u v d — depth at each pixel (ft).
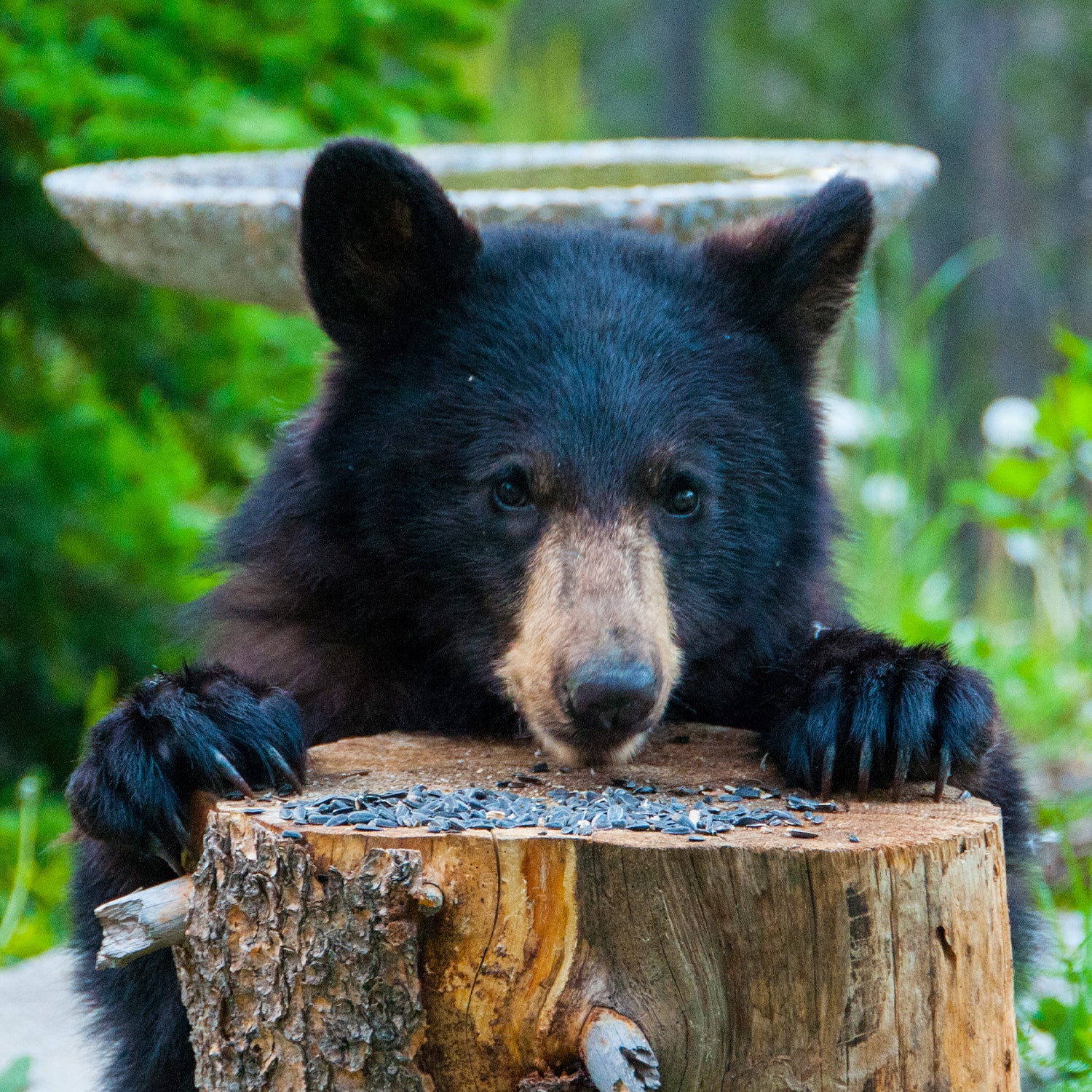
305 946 17.33
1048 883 35.45
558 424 22.04
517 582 22.17
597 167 42.96
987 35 150.10
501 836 17.22
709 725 24.14
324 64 46.98
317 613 24.25
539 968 17.28
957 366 146.92
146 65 44.47
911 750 19.80
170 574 53.57
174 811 19.60
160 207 32.40
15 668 49.21
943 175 155.12
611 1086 16.48
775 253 24.64
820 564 25.34
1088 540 50.37
